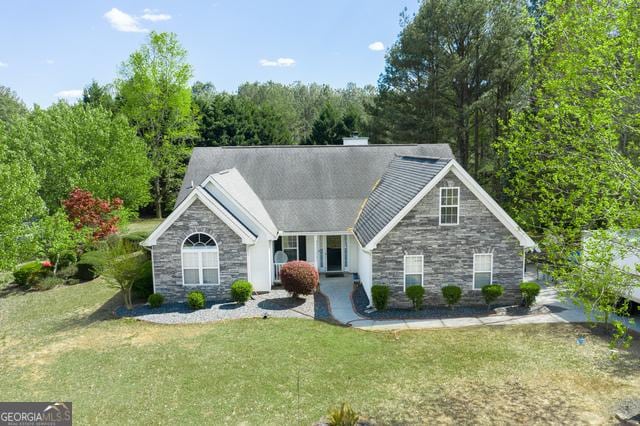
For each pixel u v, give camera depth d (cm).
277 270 2480
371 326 1841
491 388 1328
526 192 1608
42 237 2652
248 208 2308
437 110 4231
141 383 1400
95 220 3038
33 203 2284
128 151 3741
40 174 3341
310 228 2498
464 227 2005
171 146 5069
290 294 2262
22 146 3466
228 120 6075
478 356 1543
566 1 1414
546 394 1288
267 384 1372
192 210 2119
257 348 1634
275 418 1187
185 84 4944
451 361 1509
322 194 2733
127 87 4822
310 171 2886
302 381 1386
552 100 1491
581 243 1291
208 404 1267
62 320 2047
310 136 6675
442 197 1983
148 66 4781
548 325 1817
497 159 3228
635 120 1266
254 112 6538
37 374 1483
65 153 3472
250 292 2120
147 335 1795
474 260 2027
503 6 3700
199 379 1415
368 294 2133
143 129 5228
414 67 4175
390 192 2372
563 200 1334
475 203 1989
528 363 1484
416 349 1608
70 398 1319
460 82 4000
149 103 4928
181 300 2164
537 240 2212
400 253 2011
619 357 1512
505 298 2053
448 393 1302
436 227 1998
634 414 1159
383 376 1411
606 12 1273
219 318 1959
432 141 4269
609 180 1241
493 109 3859
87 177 3462
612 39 1262
